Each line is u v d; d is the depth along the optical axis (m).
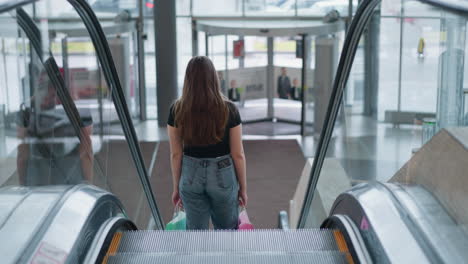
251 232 3.56
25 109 3.85
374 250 2.92
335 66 13.54
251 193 9.73
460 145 2.78
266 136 14.03
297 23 14.66
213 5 15.08
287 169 11.14
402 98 8.98
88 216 3.04
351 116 10.47
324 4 14.47
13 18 3.84
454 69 4.75
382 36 10.54
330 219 3.72
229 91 15.46
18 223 2.68
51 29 8.03
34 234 2.66
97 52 5.63
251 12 14.89
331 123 5.70
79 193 3.22
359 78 10.93
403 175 3.66
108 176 6.38
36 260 2.51
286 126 15.25
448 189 2.82
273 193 9.73
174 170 4.38
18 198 2.92
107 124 7.38
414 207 2.99
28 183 3.52
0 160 3.26
